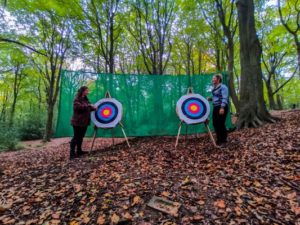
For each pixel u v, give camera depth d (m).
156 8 11.31
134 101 6.15
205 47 15.27
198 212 2.23
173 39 14.60
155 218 2.18
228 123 6.32
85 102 4.85
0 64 14.45
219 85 4.64
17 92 19.58
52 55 12.40
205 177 3.00
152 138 6.37
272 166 3.12
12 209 2.53
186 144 5.06
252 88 6.29
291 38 12.13
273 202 2.31
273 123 6.01
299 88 24.06
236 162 3.44
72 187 2.94
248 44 6.43
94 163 3.98
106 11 10.33
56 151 6.67
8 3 8.96
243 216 2.12
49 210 2.44
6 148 10.06
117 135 6.02
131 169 3.50
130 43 14.01
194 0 10.02
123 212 2.30
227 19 11.57
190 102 5.25
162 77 6.28
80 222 2.19
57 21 10.96
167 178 3.05
